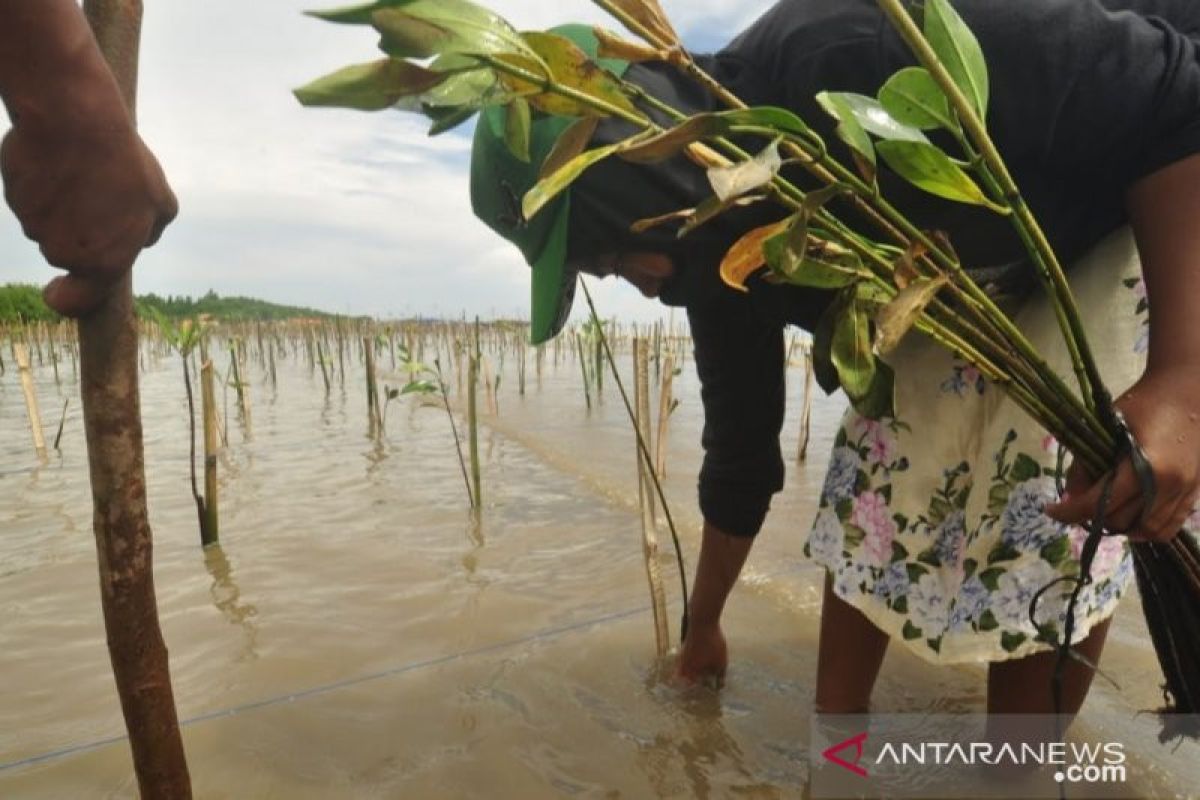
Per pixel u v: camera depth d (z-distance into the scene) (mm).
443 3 684
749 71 1227
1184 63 1035
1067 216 1188
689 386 8430
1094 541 925
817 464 4289
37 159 756
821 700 1628
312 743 1715
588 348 8711
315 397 8594
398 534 3262
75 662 2115
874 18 1115
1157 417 956
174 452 5215
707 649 1917
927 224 1201
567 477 4242
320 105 700
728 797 1517
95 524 893
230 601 2539
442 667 2057
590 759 1652
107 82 762
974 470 1385
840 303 913
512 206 1285
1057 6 1059
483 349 13500
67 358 13445
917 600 1434
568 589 2590
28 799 1529
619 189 1193
